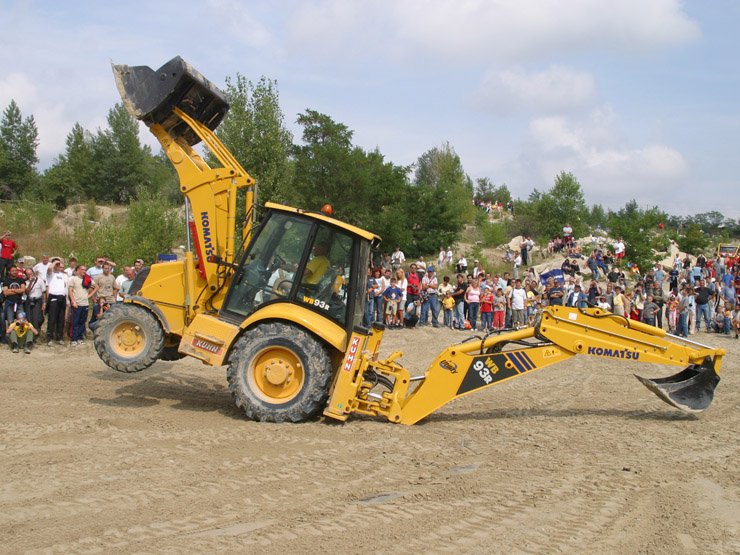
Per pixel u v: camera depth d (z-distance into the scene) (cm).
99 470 603
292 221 858
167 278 889
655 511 539
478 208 7038
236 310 856
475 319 2059
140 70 871
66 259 2247
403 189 3988
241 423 809
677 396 883
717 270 3041
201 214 887
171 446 691
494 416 908
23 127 5791
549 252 4150
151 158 6319
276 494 555
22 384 1037
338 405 809
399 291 2034
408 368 1409
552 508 541
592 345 849
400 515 514
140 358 850
